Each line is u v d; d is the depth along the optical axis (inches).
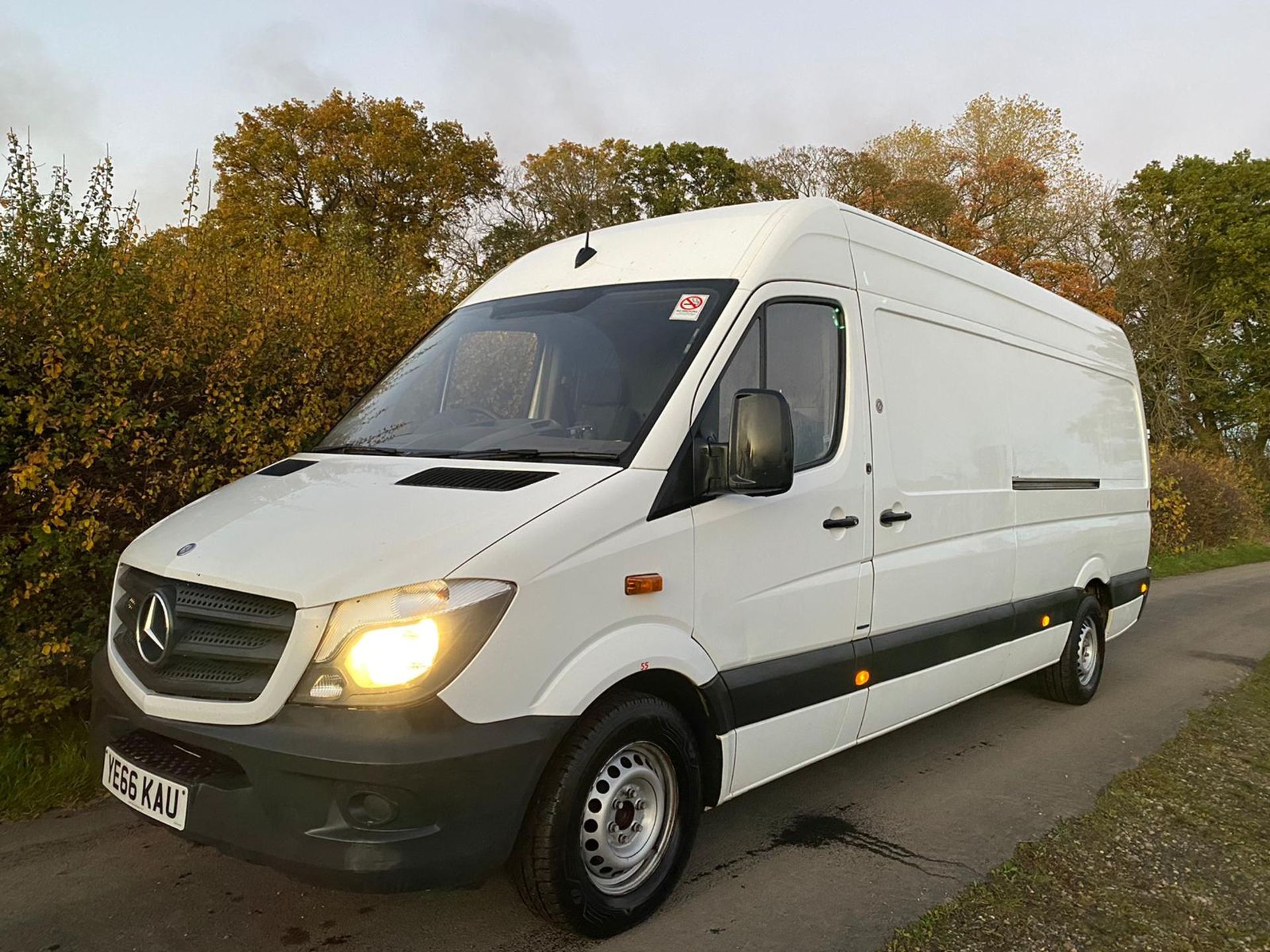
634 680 125.9
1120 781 199.5
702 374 137.1
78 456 176.4
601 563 118.8
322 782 102.3
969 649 199.8
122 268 185.0
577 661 115.6
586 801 118.8
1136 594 290.5
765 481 127.3
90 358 178.5
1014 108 1322.6
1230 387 1263.5
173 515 141.6
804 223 161.6
